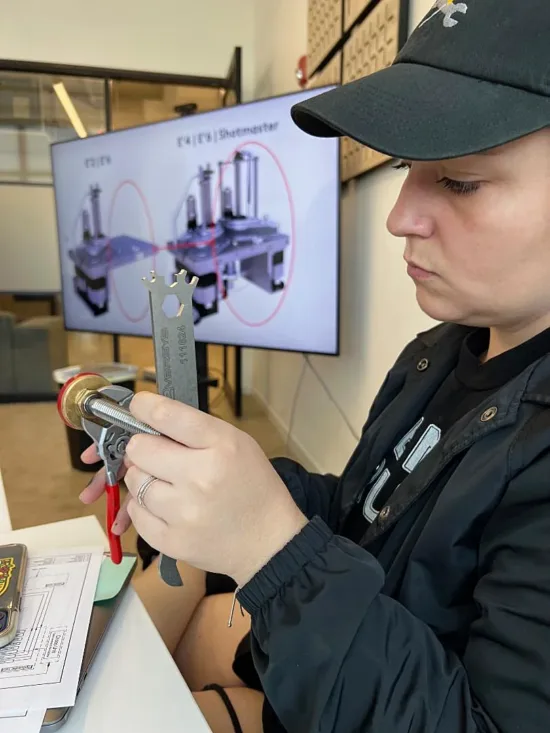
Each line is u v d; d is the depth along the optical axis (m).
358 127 0.46
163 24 3.19
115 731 0.41
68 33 3.11
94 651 0.47
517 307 0.49
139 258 2.31
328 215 1.63
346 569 0.43
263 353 3.08
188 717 0.42
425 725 0.40
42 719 0.40
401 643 0.42
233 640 0.75
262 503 0.42
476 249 0.47
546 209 0.44
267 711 0.57
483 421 0.51
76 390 0.47
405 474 0.66
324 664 0.42
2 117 3.16
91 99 3.19
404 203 0.51
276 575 0.43
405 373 0.78
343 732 0.42
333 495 0.84
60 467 2.31
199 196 2.02
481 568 0.48
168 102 3.29
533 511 0.44
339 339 1.69
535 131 0.42
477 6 0.47
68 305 2.68
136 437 0.41
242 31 3.26
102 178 2.36
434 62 0.48
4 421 2.92
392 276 1.46
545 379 0.49
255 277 1.88
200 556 0.42
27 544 0.65
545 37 0.43
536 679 0.38
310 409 2.22
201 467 0.40
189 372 0.44
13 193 3.29
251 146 1.80
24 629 0.49
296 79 2.35
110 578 0.56
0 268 3.36
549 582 0.40
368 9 1.48
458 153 0.42
